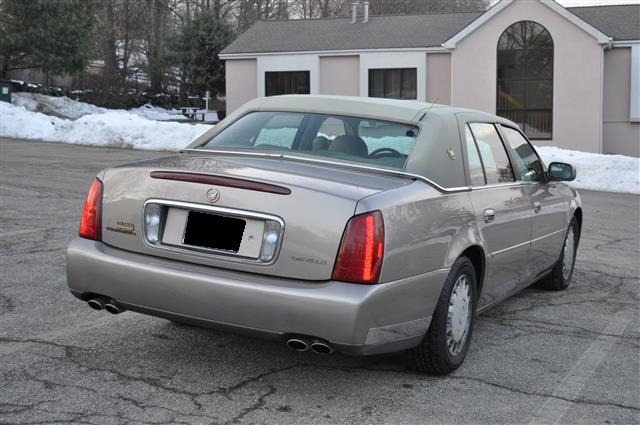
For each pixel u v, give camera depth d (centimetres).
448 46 2686
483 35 2664
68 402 394
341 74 3022
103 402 396
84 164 1609
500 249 518
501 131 579
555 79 2608
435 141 468
